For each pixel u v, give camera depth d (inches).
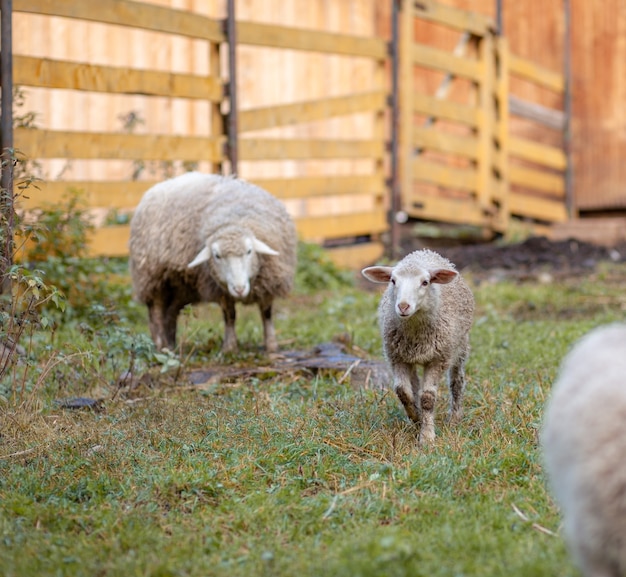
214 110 422.0
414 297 201.8
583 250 536.7
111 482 190.5
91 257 386.3
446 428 215.2
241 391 254.5
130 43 499.2
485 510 170.4
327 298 408.2
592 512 121.0
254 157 435.8
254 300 304.2
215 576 150.5
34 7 346.9
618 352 131.5
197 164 419.8
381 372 268.4
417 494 180.7
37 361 269.3
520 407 221.6
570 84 659.4
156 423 226.2
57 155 361.7
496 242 590.2
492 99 579.5
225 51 515.5
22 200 318.7
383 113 506.3
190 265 291.3
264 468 196.2
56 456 204.4
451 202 550.9
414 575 144.3
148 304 317.4
